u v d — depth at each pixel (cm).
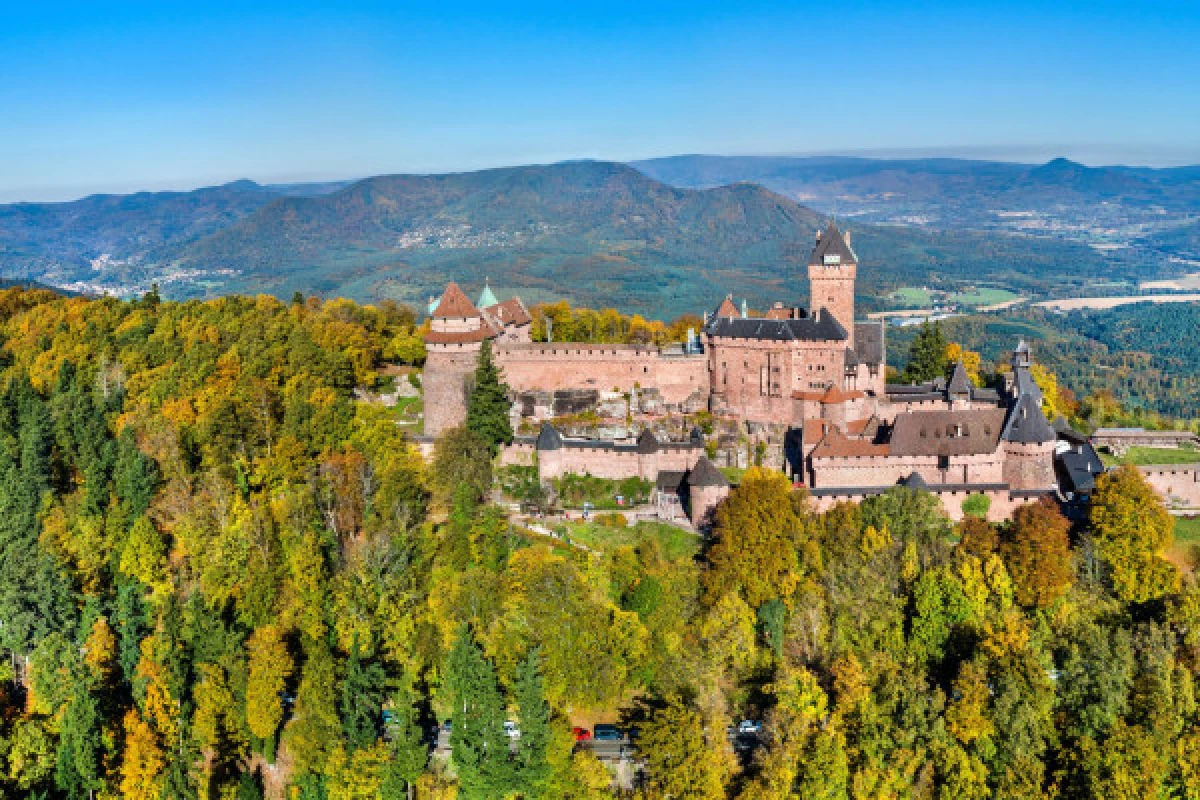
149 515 14800
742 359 18438
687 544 14950
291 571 13338
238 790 11138
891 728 10794
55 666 11812
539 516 16050
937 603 12269
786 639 12469
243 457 16088
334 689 11294
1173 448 18775
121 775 11125
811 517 14350
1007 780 10431
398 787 10775
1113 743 10406
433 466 16362
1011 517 15438
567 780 10862
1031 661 11194
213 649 12000
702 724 11131
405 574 13438
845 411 17675
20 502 14850
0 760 10812
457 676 11281
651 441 16762
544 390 19162
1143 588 13250
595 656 12106
